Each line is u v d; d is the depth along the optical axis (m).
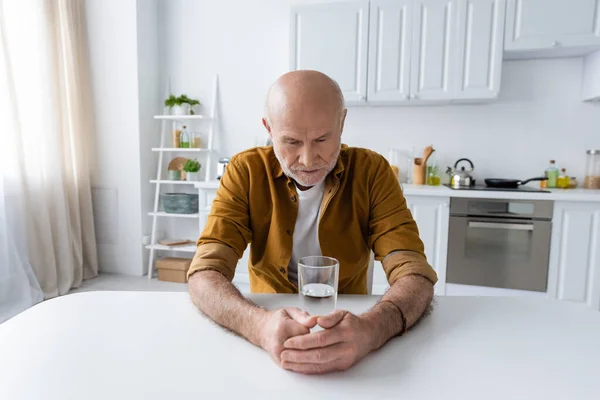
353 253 1.11
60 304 0.84
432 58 2.60
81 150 3.07
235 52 3.26
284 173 1.08
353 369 0.60
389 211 1.06
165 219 3.47
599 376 0.58
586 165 2.78
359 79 2.71
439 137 2.99
